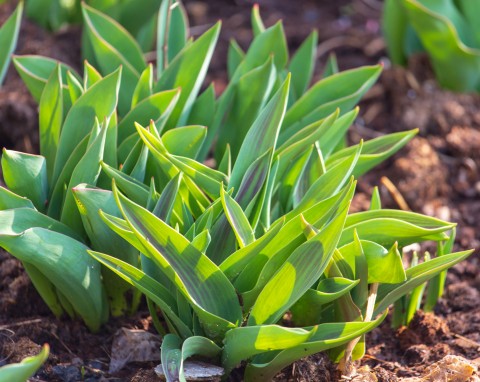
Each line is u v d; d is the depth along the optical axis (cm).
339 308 125
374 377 128
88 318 132
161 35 146
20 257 124
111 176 126
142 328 135
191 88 138
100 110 131
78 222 131
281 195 133
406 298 137
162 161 126
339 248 125
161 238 120
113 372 130
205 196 129
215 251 127
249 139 129
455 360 129
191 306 125
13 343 131
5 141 166
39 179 131
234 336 121
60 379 129
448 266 126
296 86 148
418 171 164
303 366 127
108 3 166
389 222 126
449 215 161
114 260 121
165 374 119
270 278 123
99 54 141
